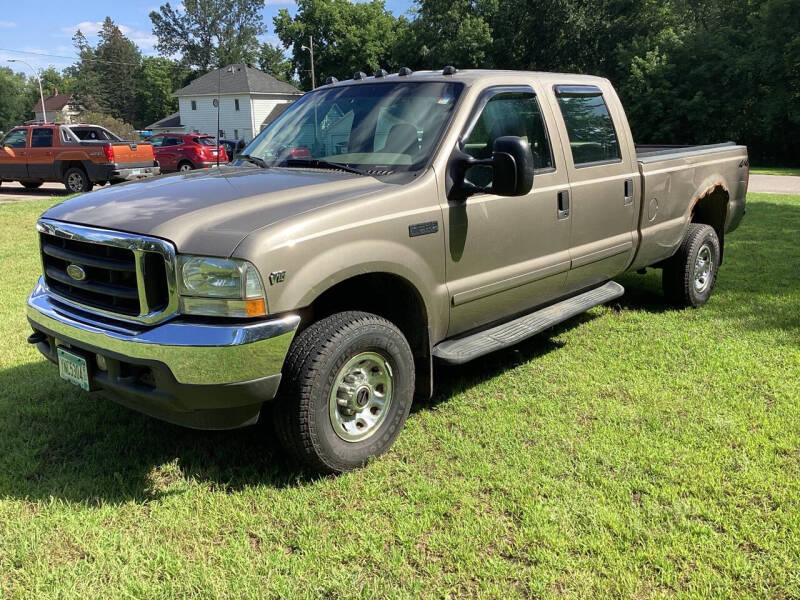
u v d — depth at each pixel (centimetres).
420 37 4703
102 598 251
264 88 5609
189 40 8344
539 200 429
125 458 354
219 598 251
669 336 537
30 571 265
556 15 4138
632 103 3541
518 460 346
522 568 266
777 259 802
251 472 343
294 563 269
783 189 1725
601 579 258
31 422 395
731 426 378
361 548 277
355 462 336
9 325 576
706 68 3278
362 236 325
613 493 314
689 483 322
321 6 6225
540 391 436
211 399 291
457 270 380
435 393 437
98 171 1748
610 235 504
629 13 4047
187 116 5866
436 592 254
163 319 297
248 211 314
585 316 602
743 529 284
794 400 410
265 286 290
